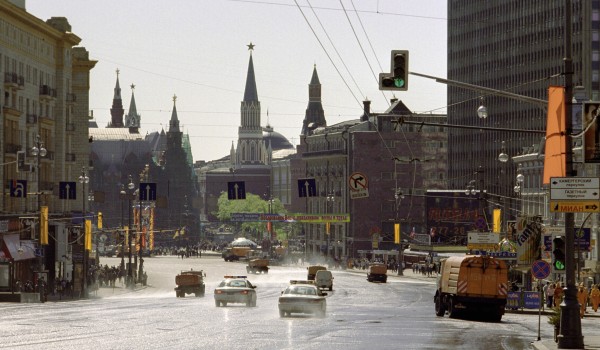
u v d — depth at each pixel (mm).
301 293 147375
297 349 93812
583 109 97750
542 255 157000
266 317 143375
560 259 102938
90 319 132250
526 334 124125
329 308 188125
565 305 100625
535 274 116875
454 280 157125
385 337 110625
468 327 133750
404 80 89750
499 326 140000
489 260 155250
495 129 107688
